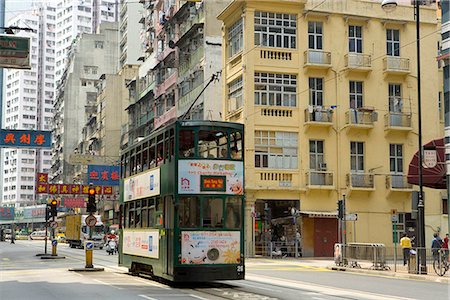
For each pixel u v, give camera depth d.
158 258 18.75
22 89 155.62
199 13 47.41
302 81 39.84
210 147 18.02
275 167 38.78
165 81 55.34
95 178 51.72
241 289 17.53
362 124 39.97
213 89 44.50
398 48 41.94
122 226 23.61
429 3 42.97
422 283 20.59
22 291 16.72
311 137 39.62
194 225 17.59
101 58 109.50
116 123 81.62
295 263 32.84
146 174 20.61
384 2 27.64
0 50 19.73
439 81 42.28
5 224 133.38
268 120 39.00
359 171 40.25
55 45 158.25
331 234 39.12
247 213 37.84
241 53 39.75
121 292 16.31
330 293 16.45
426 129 41.56
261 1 39.50
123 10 89.56
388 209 40.22
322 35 40.75
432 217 40.62
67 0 152.62
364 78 40.97
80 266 29.06
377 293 16.62
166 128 18.70
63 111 111.81
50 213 38.88
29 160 150.50
